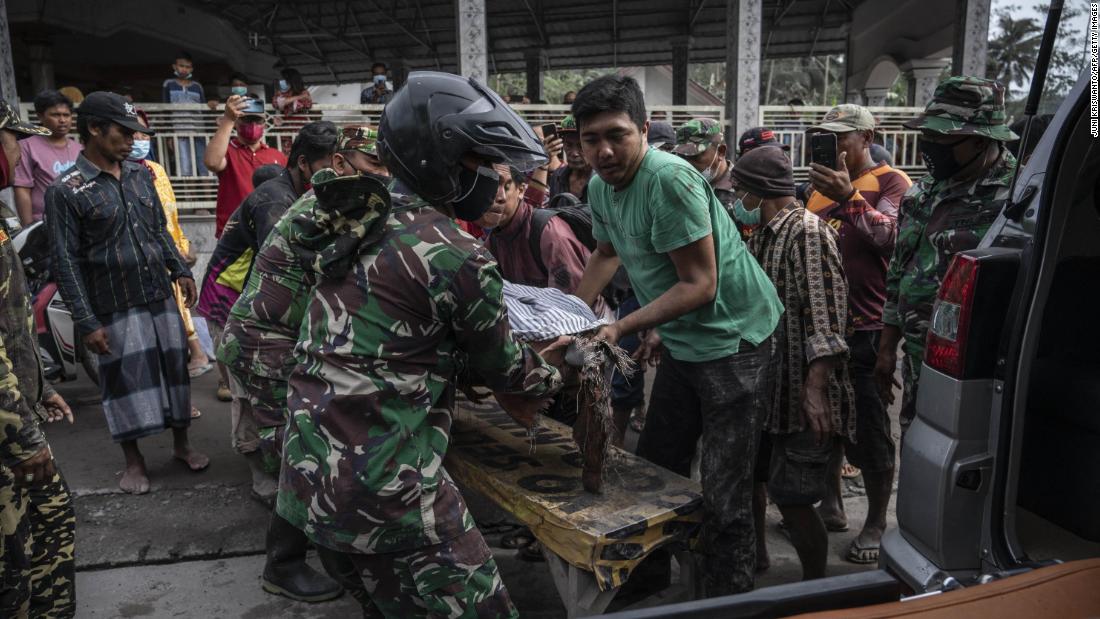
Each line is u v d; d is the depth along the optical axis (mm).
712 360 2529
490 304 1863
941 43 13875
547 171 4812
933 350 2037
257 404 3051
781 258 2771
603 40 18609
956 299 1961
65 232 3746
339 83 23000
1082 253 2188
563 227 3195
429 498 1859
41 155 5812
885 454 3246
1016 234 1993
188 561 3414
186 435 4371
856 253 3471
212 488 4133
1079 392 2031
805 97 35938
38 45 13641
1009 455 1905
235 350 3004
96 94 3809
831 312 2664
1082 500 2049
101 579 3252
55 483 2660
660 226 2348
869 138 4008
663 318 2385
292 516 1898
